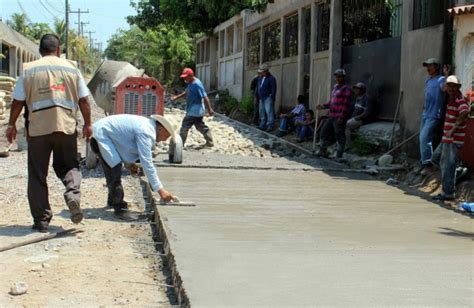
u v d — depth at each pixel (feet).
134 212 27.63
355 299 15.52
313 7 61.82
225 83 108.27
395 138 43.98
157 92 38.22
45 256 20.27
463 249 21.27
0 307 15.72
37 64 23.12
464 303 15.40
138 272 19.02
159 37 160.45
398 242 22.11
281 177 38.06
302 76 65.98
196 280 16.79
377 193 33.22
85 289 17.29
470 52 34.68
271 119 64.90
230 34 107.14
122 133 25.80
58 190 31.99
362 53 52.29
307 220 25.62
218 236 22.07
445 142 31.30
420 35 40.88
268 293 15.83
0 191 31.55
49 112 22.82
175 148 41.22
